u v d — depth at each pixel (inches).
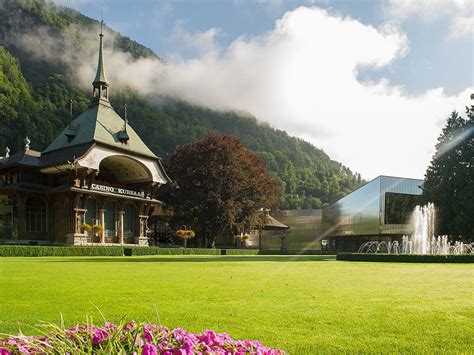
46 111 4972.9
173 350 129.4
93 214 2321.6
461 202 2009.1
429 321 307.1
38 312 333.4
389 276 720.3
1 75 4751.5
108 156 2342.5
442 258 1307.8
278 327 284.7
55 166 2198.6
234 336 257.9
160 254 2041.1
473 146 2118.6
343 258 1493.6
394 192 2935.5
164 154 5999.0
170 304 380.5
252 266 1009.5
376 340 251.0
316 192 7450.8
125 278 640.4
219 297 429.1
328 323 298.7
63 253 1674.5
